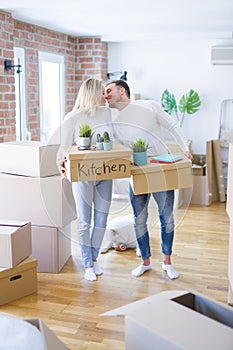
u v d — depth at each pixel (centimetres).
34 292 291
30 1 346
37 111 489
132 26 481
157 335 104
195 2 348
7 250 273
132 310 115
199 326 107
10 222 298
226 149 575
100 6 366
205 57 565
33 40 469
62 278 315
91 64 566
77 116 248
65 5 361
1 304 274
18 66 410
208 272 326
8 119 411
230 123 571
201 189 536
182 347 99
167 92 569
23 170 320
